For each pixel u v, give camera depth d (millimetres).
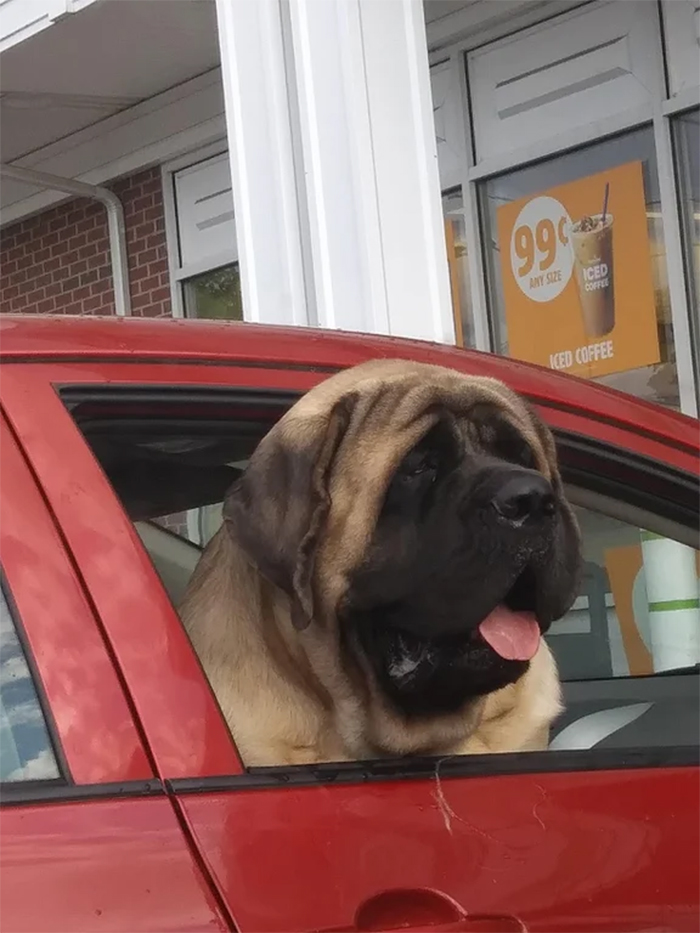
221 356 2221
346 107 4582
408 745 2287
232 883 1675
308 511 2131
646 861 1974
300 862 1733
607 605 4422
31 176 9461
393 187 4605
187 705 1801
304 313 4738
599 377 7594
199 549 2729
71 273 10570
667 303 7223
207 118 9195
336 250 4641
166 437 2166
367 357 2428
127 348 2113
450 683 2260
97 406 2020
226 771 1782
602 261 7500
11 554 1779
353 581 2213
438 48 8102
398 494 2230
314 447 2156
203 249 9594
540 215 7766
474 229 8039
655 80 7098
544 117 7660
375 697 2256
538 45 7629
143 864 1644
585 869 1920
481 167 7965
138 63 8586
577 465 2475
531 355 7895
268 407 2234
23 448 1863
